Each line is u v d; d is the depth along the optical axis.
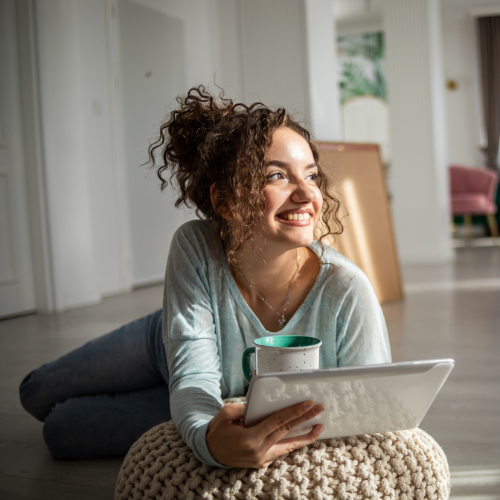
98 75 4.03
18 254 3.45
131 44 4.38
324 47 4.36
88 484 1.19
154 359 1.29
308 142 0.97
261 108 0.95
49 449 1.33
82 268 3.74
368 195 3.51
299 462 0.85
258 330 1.02
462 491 1.12
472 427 1.47
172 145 1.04
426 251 5.40
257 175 0.87
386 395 0.79
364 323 1.00
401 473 0.87
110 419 1.28
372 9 8.15
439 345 2.38
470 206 7.13
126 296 4.03
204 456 0.81
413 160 5.35
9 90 3.42
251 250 0.96
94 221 4.00
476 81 8.63
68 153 3.66
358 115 9.12
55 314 3.43
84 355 1.33
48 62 3.53
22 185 3.49
